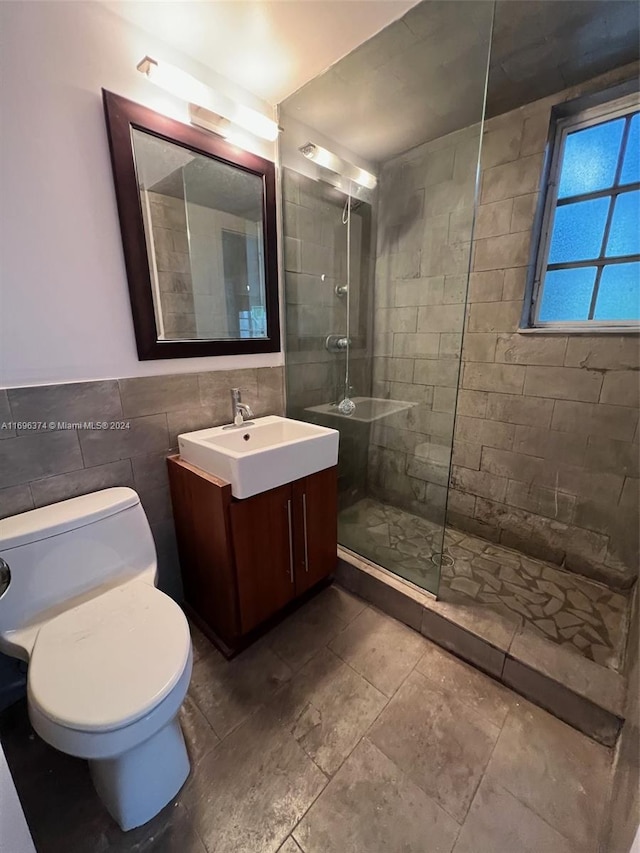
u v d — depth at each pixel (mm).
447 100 1548
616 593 1642
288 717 1168
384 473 2246
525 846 869
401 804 948
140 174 1271
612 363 1569
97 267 1218
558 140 1644
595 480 1688
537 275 1792
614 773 975
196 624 1557
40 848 875
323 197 1905
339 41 1287
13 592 1004
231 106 1384
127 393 1351
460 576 1758
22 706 1218
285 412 1975
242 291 1694
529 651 1244
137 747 846
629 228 1553
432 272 1896
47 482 1202
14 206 1039
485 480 2059
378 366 2250
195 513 1383
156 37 1238
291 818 923
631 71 1397
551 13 1196
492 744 1088
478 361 1963
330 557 1699
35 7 999
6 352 1085
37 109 1039
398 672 1326
